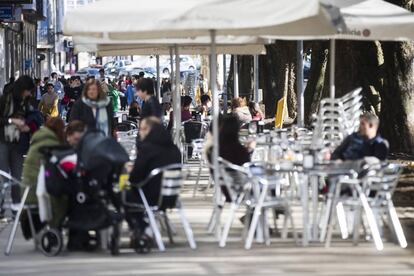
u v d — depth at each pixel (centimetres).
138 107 6412
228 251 2706
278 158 3275
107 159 2584
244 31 3181
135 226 2712
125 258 2623
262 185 2769
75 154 2620
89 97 3356
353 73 5500
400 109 5116
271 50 8644
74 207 2673
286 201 2791
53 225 2692
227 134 2853
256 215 2716
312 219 2950
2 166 3325
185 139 4956
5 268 2525
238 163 2841
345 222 2897
